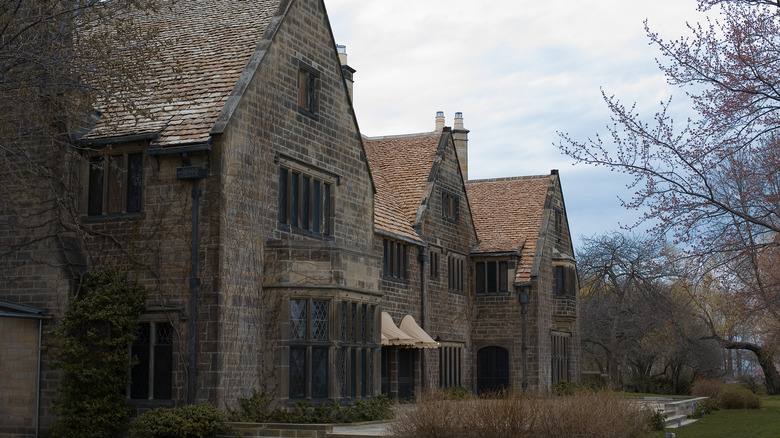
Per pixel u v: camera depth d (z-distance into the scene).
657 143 19.25
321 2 26.05
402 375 33.81
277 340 21.83
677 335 51.31
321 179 25.55
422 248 35.47
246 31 24.81
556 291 44.69
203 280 20.64
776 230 18.42
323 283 22.31
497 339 41.19
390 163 39.31
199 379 20.39
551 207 44.72
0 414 21.45
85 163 22.06
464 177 48.50
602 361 63.81
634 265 49.41
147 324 21.22
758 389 62.81
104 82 19.53
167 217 21.14
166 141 21.09
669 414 34.03
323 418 21.56
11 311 21.06
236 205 21.31
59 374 21.25
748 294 20.98
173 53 24.59
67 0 19.94
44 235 21.75
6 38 18.84
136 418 20.62
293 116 24.12
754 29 18.48
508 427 17.92
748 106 18.73
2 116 19.25
